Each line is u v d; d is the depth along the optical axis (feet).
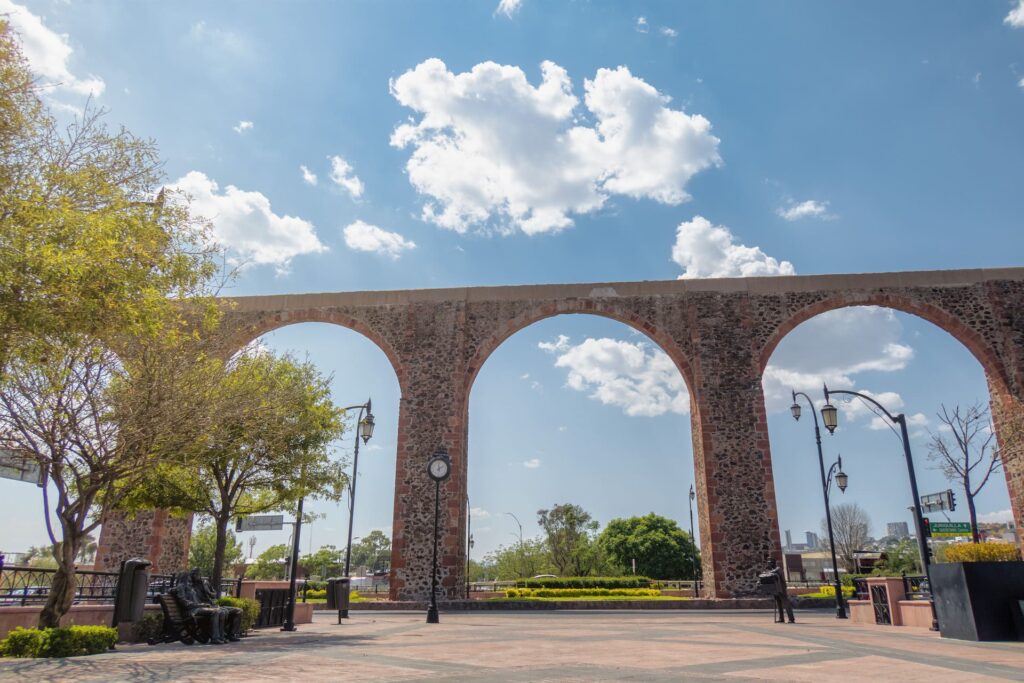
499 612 66.39
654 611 65.87
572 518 135.33
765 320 79.20
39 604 37.04
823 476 63.62
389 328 81.92
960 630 33.60
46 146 31.32
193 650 30.01
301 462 52.06
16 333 27.84
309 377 56.95
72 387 32.12
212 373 39.29
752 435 75.56
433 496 75.61
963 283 79.05
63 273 26.08
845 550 168.04
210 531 159.84
